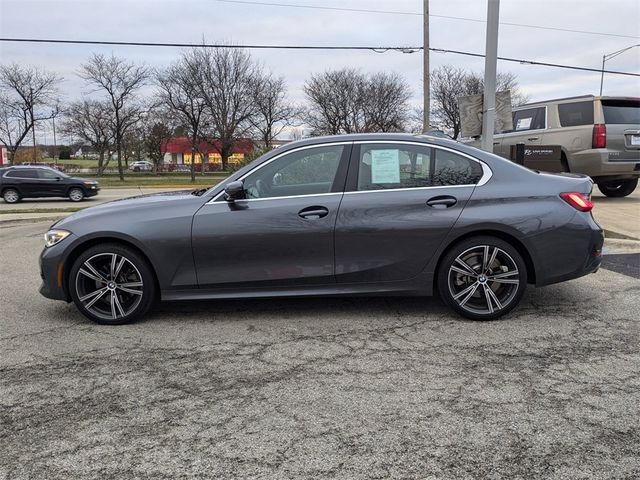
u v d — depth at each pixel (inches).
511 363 143.9
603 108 387.5
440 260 175.3
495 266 175.2
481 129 315.0
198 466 100.3
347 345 159.2
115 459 103.1
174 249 174.1
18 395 130.9
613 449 103.2
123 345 162.9
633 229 318.0
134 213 177.5
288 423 115.0
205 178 1878.7
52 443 109.3
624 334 164.6
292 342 162.6
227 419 117.3
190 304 203.3
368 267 174.1
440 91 2234.3
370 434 110.0
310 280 175.8
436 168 175.9
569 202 172.9
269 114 2145.7
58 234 179.2
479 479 94.9
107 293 180.1
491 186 173.2
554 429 110.7
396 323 177.6
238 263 175.0
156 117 2154.3
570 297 203.0
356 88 2217.0
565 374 136.7
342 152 177.9
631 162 386.9
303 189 176.7
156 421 117.2
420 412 118.5
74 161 3806.6
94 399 128.2
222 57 1913.1
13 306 207.2
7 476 98.0
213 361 149.3
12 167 868.0
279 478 96.1
